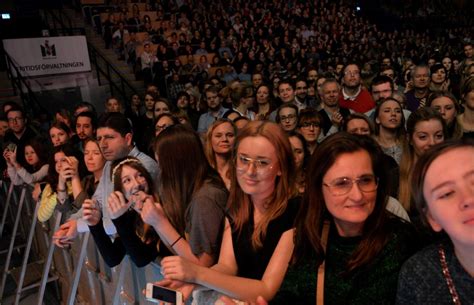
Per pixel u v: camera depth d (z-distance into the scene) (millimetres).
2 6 11422
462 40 16656
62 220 2842
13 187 4090
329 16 16891
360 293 1116
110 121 2365
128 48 10859
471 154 859
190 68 10469
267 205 1393
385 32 18891
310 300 1174
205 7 13867
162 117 3621
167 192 1734
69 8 12383
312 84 6418
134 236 1749
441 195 861
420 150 2203
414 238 1146
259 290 1278
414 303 1002
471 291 909
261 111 5414
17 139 4680
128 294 2082
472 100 3229
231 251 1443
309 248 1191
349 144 1115
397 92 4309
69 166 2701
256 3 15219
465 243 845
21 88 7637
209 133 2656
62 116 4984
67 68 8492
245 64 11328
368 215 1124
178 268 1275
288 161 1384
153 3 12812
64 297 3258
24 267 3148
